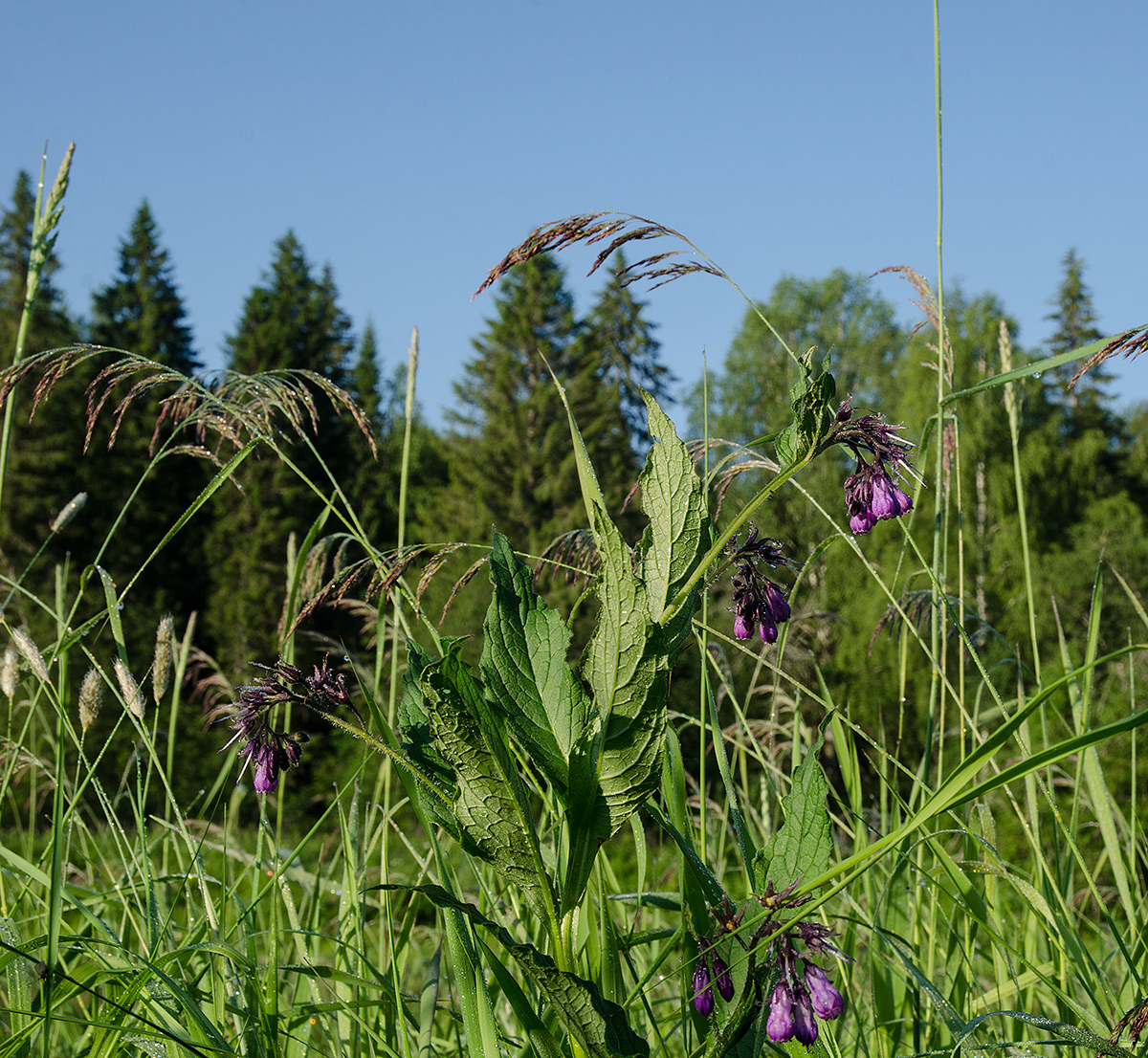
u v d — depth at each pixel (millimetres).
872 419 1832
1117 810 3230
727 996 1750
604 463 35250
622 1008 1674
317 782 17828
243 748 2061
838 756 3107
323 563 2980
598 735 1699
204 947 2100
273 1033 2117
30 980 2016
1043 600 21266
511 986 1862
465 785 1652
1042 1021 1779
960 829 2557
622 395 35781
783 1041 1565
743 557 1941
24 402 38938
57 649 2391
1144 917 2705
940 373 3324
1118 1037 1700
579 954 2344
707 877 1826
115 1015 2053
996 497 26656
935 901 2922
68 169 2955
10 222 45719
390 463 53219
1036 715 3305
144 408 42000
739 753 3418
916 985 2391
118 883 2678
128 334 50125
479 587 20578
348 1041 2523
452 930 2064
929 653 2992
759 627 1972
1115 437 42531
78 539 39219
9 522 36156
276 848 2758
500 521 40344
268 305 55406
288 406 3078
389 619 3338
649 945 3365
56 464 39500
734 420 42969
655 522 1765
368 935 3312
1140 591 23031
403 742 1979
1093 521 29812
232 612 37594
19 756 2859
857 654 19969
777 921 1685
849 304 46719
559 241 2361
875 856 1436
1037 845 2760
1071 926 2531
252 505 40219
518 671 1740
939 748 2861
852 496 1868
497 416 42438
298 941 2770
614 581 1646
